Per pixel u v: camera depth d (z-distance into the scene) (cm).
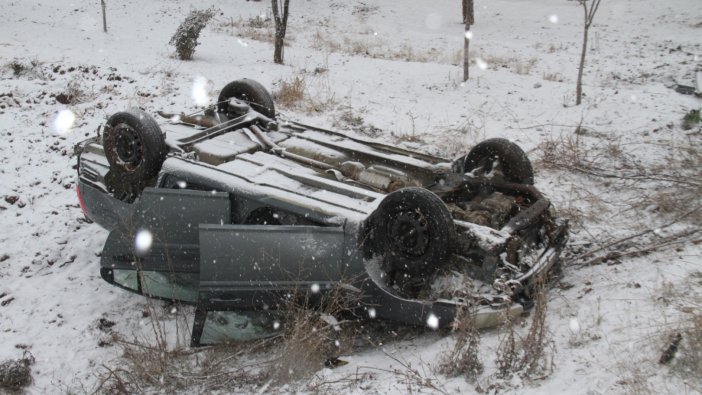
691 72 1488
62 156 920
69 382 523
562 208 735
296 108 1128
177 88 1205
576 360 431
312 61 1551
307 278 500
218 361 513
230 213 554
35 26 1892
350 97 1205
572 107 1148
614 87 1395
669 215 699
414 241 491
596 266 599
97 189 656
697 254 575
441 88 1292
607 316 483
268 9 2775
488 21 2619
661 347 418
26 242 732
